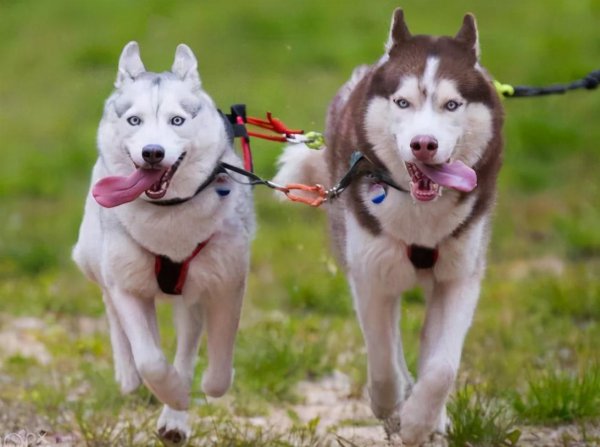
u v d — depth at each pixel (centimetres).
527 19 2748
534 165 2128
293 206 1848
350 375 1238
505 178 2056
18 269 1706
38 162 2195
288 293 1516
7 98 2539
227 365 959
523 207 1933
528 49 2567
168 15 2861
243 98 2284
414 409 902
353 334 1358
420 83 875
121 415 1103
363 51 2605
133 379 1009
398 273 948
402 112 881
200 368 1166
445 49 896
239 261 923
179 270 912
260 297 1514
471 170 858
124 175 878
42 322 1453
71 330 1405
